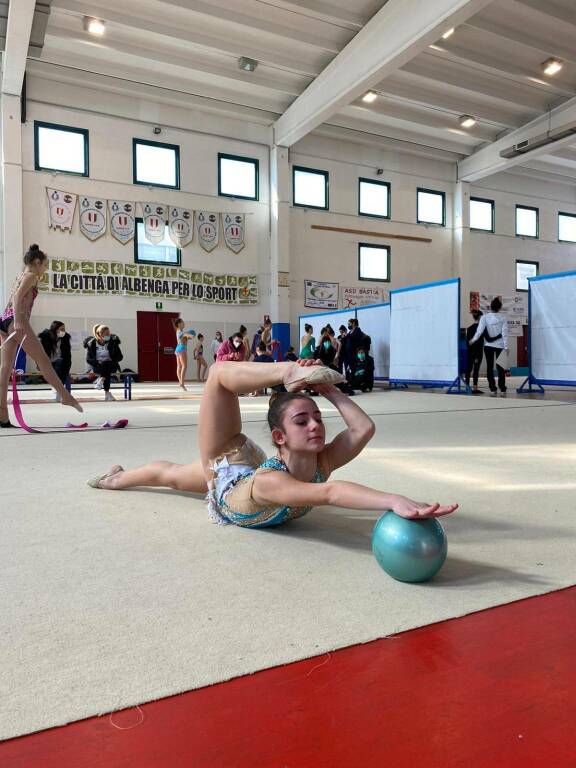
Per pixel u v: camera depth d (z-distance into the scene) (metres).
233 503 1.61
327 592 1.19
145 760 0.68
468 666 0.88
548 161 16.81
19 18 8.77
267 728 0.74
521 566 1.33
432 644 0.95
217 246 13.72
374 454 2.97
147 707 0.79
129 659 0.92
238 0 9.78
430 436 3.68
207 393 1.68
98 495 2.11
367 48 10.25
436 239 16.33
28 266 3.97
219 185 13.71
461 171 16.22
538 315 8.34
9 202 11.38
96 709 0.78
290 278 14.47
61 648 0.96
